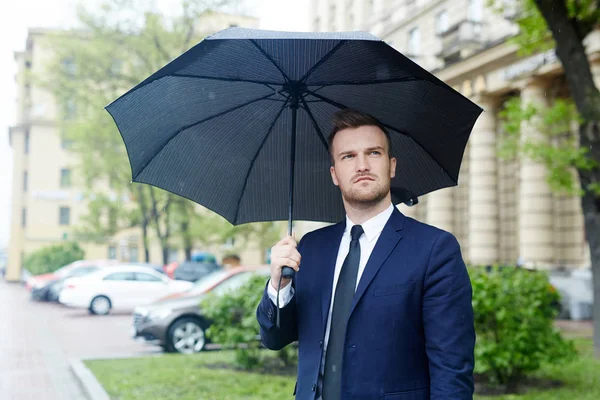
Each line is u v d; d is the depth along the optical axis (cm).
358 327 198
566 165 943
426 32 2680
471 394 192
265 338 226
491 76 2158
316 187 266
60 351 1139
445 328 194
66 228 5194
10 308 2275
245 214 270
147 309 1074
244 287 883
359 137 216
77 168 2870
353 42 198
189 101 235
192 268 2127
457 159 251
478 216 2250
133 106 226
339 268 217
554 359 672
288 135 258
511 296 671
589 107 846
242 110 247
